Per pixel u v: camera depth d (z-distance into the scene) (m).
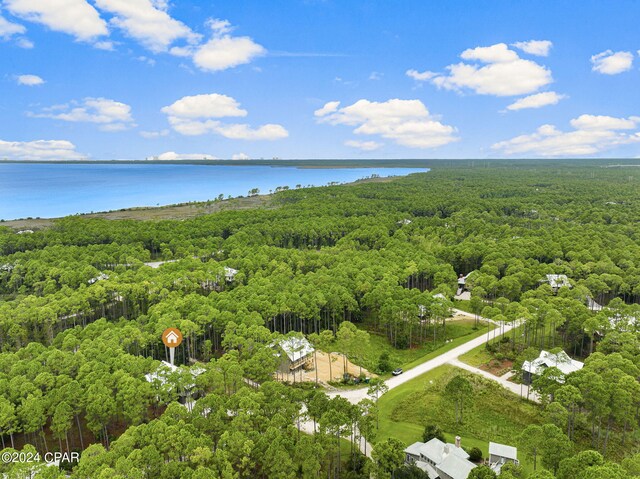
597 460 62.38
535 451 70.25
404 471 69.06
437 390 101.44
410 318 127.94
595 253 176.00
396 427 89.62
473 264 193.62
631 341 104.69
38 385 85.00
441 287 150.75
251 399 78.38
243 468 70.69
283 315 133.25
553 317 116.19
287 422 76.12
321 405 79.31
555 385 86.50
